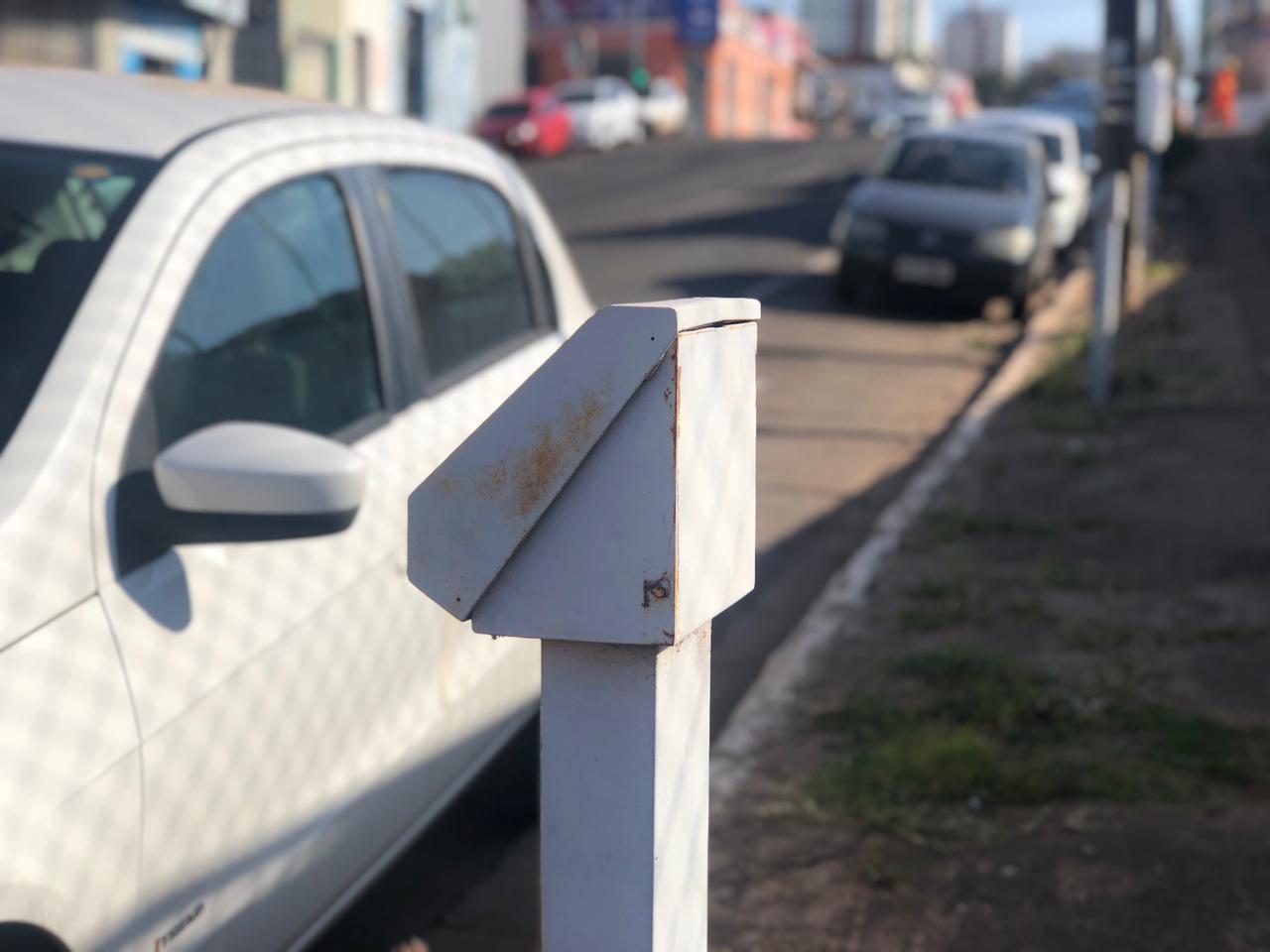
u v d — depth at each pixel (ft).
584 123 114.21
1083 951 10.13
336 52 89.20
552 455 4.51
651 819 4.64
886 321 44.24
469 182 11.98
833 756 13.26
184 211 8.05
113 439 6.96
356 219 9.89
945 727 13.56
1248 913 10.53
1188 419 29.45
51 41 56.90
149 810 6.63
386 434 9.44
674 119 137.80
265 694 7.54
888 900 10.80
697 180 91.09
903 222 44.78
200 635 7.12
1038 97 95.14
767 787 12.64
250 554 7.65
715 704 15.25
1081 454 25.91
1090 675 15.19
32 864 5.88
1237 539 20.83
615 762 4.66
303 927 8.03
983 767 12.57
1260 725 13.84
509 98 111.65
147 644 6.75
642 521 4.49
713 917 10.57
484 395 10.80
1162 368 35.73
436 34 112.06
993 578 18.69
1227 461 25.84
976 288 44.04
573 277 13.74
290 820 7.77
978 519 21.68
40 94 8.98
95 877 6.27
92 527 6.64
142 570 6.88
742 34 205.05
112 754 6.41
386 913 10.17
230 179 8.57
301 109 10.05
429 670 9.38
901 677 15.12
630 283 49.34
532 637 4.64
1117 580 18.79
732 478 4.86
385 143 10.70
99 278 7.47
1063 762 13.03
